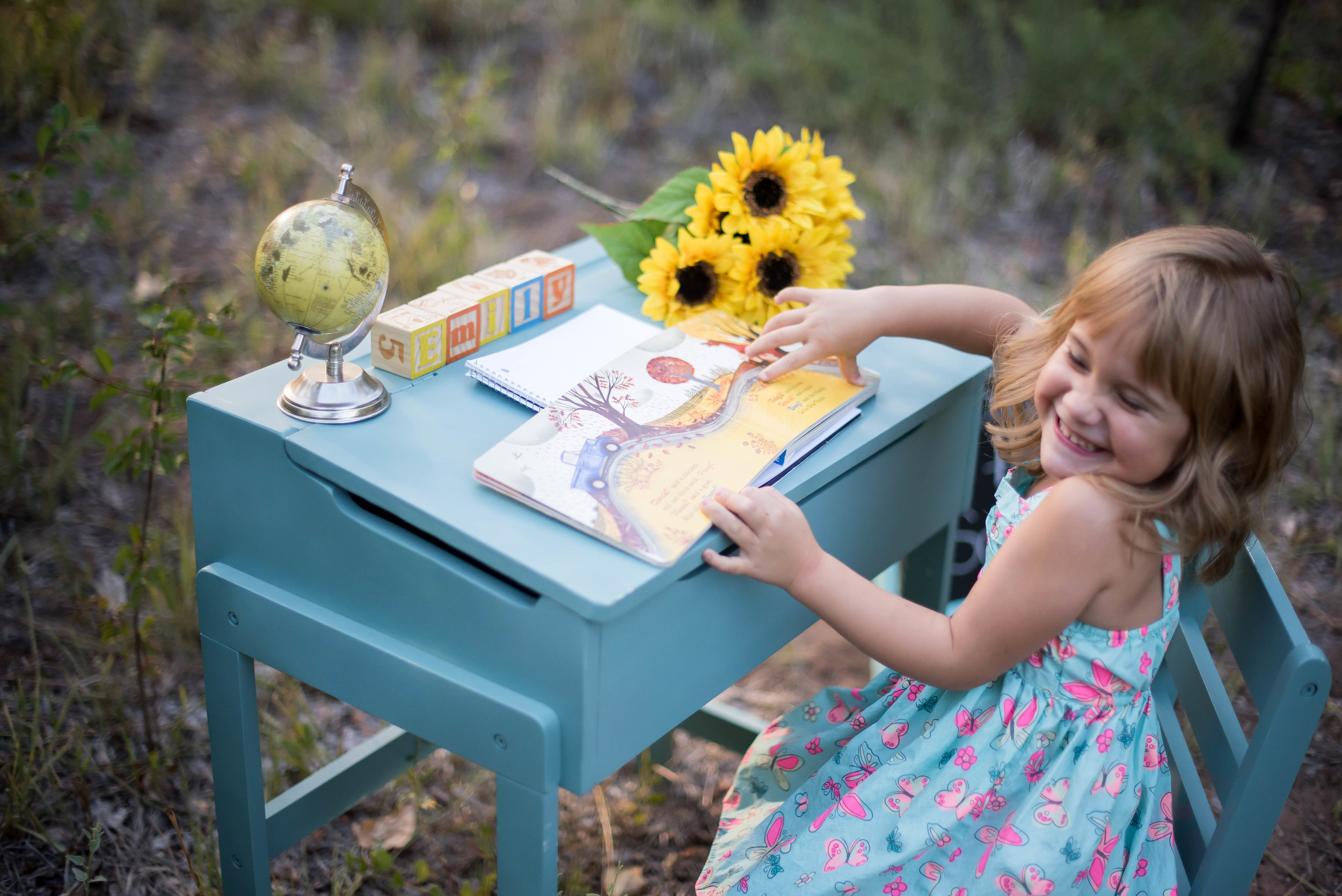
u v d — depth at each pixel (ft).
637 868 5.79
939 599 5.80
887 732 4.36
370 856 5.61
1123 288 3.58
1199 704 4.17
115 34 12.82
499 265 5.01
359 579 3.92
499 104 13.32
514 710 3.57
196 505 4.26
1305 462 8.71
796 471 4.07
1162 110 13.05
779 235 5.05
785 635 4.40
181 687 6.34
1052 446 3.84
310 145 12.02
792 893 4.12
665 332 4.75
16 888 5.32
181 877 5.48
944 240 11.49
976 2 15.11
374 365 4.46
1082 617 3.92
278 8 14.97
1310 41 14.69
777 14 15.87
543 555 3.47
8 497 7.51
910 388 4.71
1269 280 3.64
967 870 4.00
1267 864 5.89
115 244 9.84
